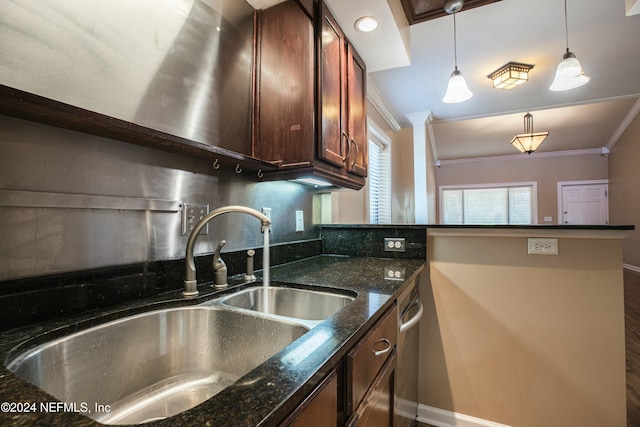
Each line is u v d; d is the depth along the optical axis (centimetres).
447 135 571
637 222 545
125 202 87
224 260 120
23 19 70
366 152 181
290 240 168
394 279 121
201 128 114
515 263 154
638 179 527
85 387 68
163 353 85
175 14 106
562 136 590
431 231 170
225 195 123
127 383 76
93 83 82
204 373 86
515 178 728
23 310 67
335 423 59
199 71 114
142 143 88
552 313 148
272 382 44
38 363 60
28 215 69
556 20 221
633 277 513
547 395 147
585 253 143
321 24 132
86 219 79
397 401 111
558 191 694
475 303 161
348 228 192
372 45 173
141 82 95
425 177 414
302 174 130
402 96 345
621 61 282
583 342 142
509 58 273
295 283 115
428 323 170
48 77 73
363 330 70
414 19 211
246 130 135
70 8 78
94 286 79
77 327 69
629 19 221
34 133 70
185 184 106
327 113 134
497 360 157
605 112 474
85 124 71
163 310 86
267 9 140
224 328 87
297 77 129
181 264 102
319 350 56
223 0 126
